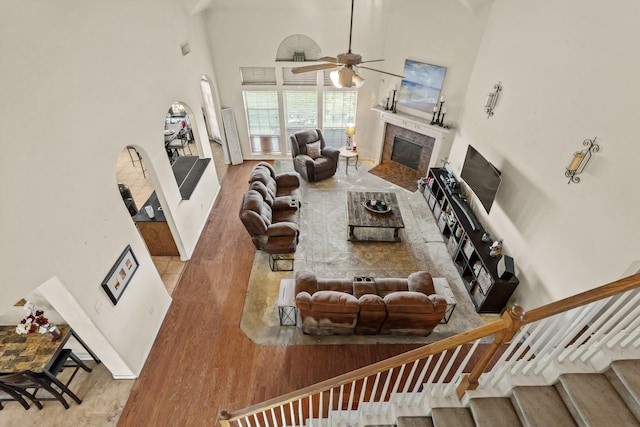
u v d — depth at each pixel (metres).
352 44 7.24
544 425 2.27
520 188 4.56
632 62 2.91
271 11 6.80
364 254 5.88
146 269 4.20
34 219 2.57
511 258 4.43
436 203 6.73
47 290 2.89
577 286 3.49
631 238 2.88
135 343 3.94
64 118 2.86
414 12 6.49
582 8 3.50
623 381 2.17
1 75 2.27
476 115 5.91
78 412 3.63
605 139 3.18
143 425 3.54
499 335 2.18
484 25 5.65
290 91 7.93
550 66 4.00
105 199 3.42
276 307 4.85
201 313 4.74
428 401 2.73
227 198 7.25
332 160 7.79
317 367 4.11
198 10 6.02
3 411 3.61
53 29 2.72
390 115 7.64
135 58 4.00
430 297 4.06
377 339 4.43
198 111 6.29
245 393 3.84
